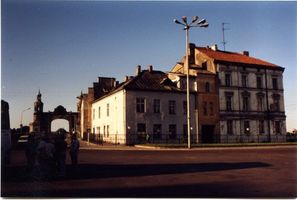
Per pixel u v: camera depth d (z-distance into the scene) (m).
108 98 45.75
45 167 13.61
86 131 59.56
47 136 14.80
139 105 40.03
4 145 15.52
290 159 20.27
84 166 16.33
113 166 16.30
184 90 42.81
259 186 10.77
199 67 46.97
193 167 15.88
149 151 27.56
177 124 41.84
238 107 46.66
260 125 48.28
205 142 43.59
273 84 50.72
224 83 46.06
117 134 40.75
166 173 13.74
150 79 42.69
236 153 25.41
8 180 11.98
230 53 53.31
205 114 43.69
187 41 31.28
